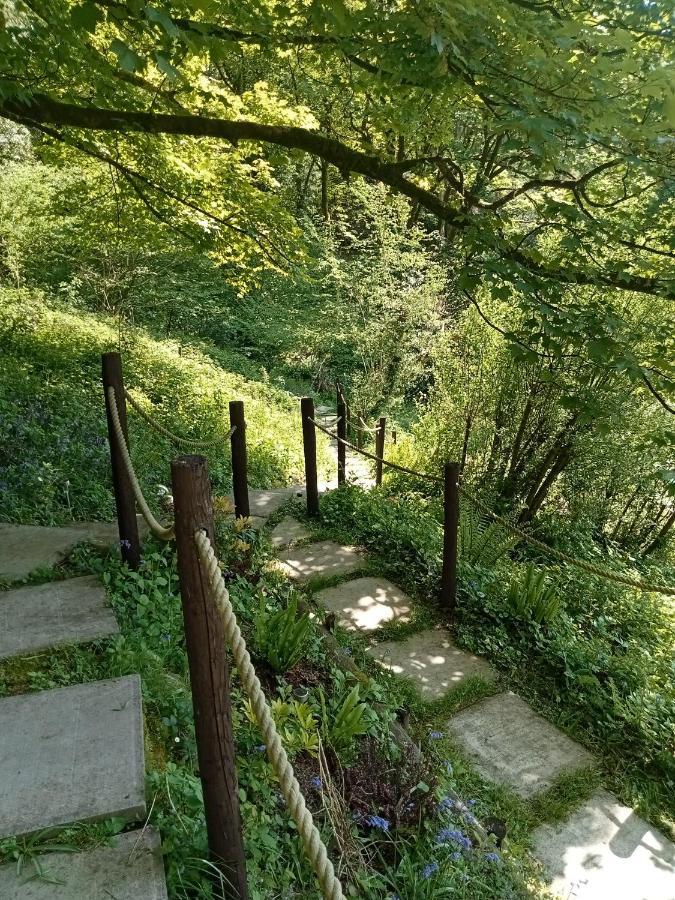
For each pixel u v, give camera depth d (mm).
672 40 2902
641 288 3760
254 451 8531
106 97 4504
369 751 2994
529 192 5496
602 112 2711
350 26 3158
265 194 5922
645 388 6023
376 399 12750
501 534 6051
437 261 12648
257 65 8797
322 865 1381
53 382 7812
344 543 6023
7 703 2572
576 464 7605
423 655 4387
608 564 7023
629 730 3963
